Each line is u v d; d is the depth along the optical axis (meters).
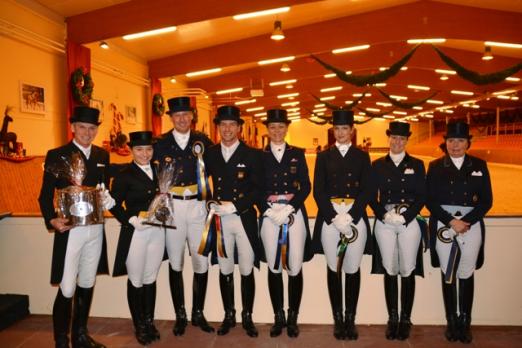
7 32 5.95
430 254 2.94
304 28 11.18
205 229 2.70
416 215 2.69
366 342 2.83
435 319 3.13
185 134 2.84
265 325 3.18
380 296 3.15
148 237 2.72
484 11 9.84
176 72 11.73
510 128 24.55
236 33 10.95
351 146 2.81
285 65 14.12
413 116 35.28
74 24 7.54
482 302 3.10
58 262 2.53
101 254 2.77
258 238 2.87
